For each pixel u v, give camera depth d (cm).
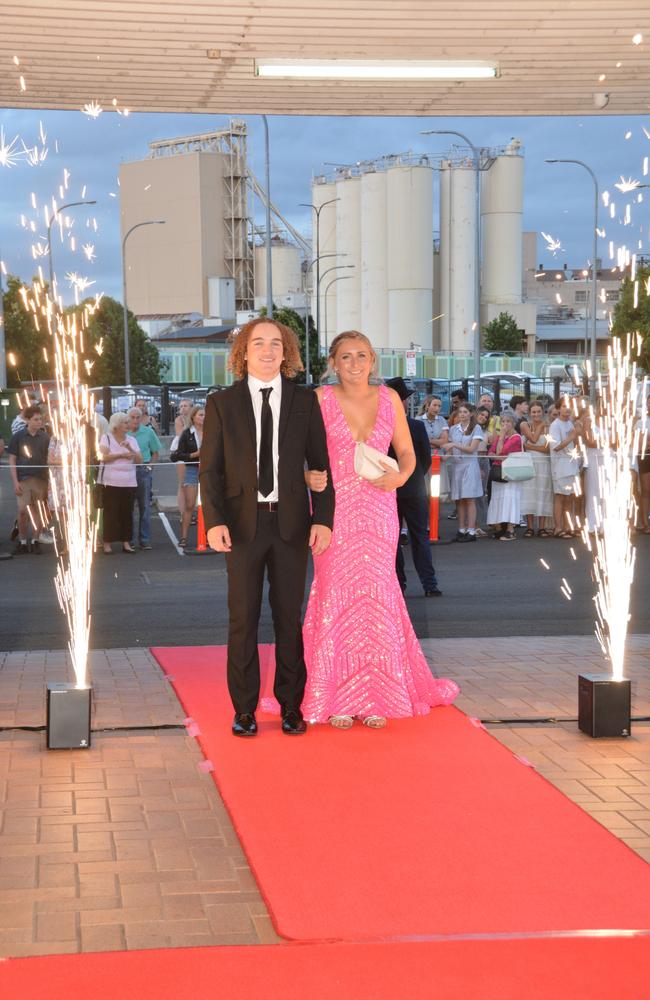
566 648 784
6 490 1766
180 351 7212
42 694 646
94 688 662
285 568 545
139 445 1419
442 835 418
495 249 10044
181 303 13375
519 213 10056
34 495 1365
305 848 404
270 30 754
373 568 571
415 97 898
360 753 523
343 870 383
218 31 750
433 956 319
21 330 5184
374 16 731
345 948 324
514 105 924
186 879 381
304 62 813
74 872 386
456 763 508
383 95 890
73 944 329
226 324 11988
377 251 9375
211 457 542
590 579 1146
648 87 882
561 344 12131
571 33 770
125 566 1260
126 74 826
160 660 740
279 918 344
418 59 819
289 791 468
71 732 535
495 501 1491
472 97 906
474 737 551
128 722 584
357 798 459
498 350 9188
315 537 546
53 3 696
